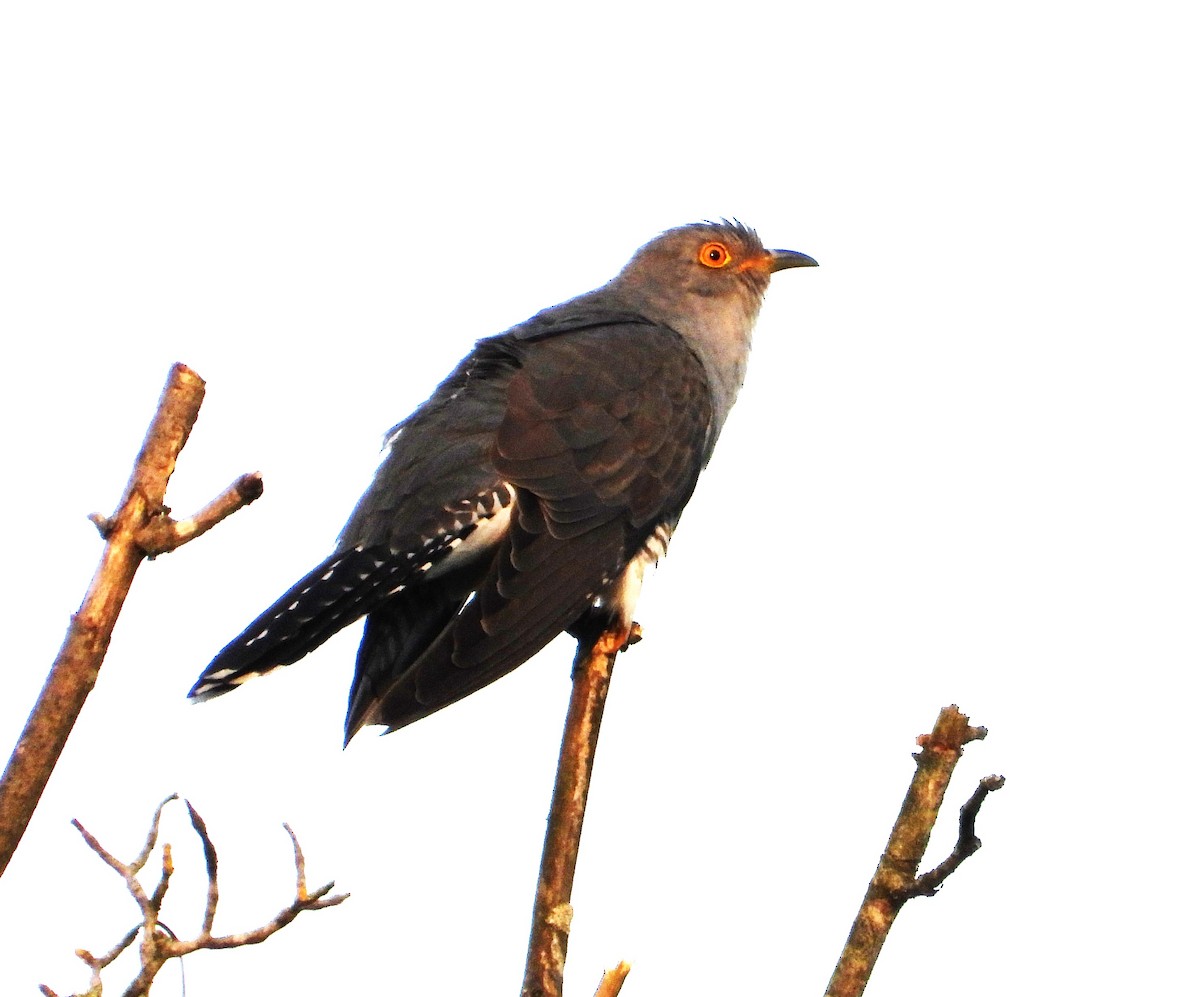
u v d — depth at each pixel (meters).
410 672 9.48
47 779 4.68
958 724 5.63
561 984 6.13
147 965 4.88
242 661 8.76
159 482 4.92
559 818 6.72
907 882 5.53
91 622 4.77
